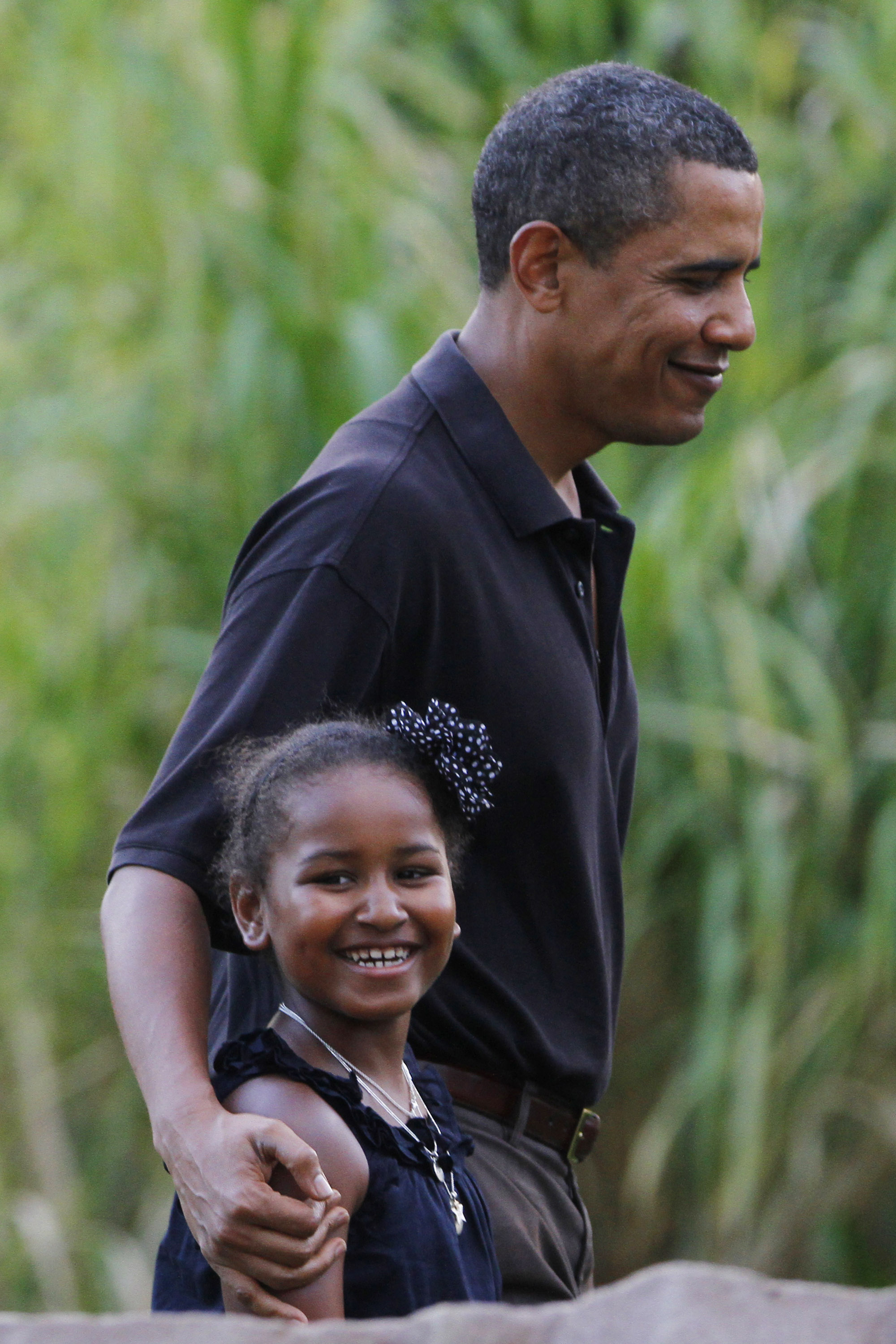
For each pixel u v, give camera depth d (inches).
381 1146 250.2
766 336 653.3
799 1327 171.0
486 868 295.6
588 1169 663.1
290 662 275.1
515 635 293.9
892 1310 172.6
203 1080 245.6
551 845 297.6
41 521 658.8
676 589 613.9
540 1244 299.6
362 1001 252.1
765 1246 640.4
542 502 301.4
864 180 687.7
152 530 658.2
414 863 254.5
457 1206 262.4
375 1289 245.0
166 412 652.1
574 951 303.3
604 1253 666.8
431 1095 277.0
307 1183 228.5
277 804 255.1
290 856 252.8
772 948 620.1
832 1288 173.9
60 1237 618.8
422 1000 290.7
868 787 649.6
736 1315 171.2
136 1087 659.4
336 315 629.6
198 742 274.8
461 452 300.7
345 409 625.9
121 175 666.2
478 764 266.8
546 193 298.4
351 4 669.3
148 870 267.6
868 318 650.8
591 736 303.6
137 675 655.1
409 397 307.3
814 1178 631.2
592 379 303.7
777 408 655.1
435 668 288.8
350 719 273.1
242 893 263.0
